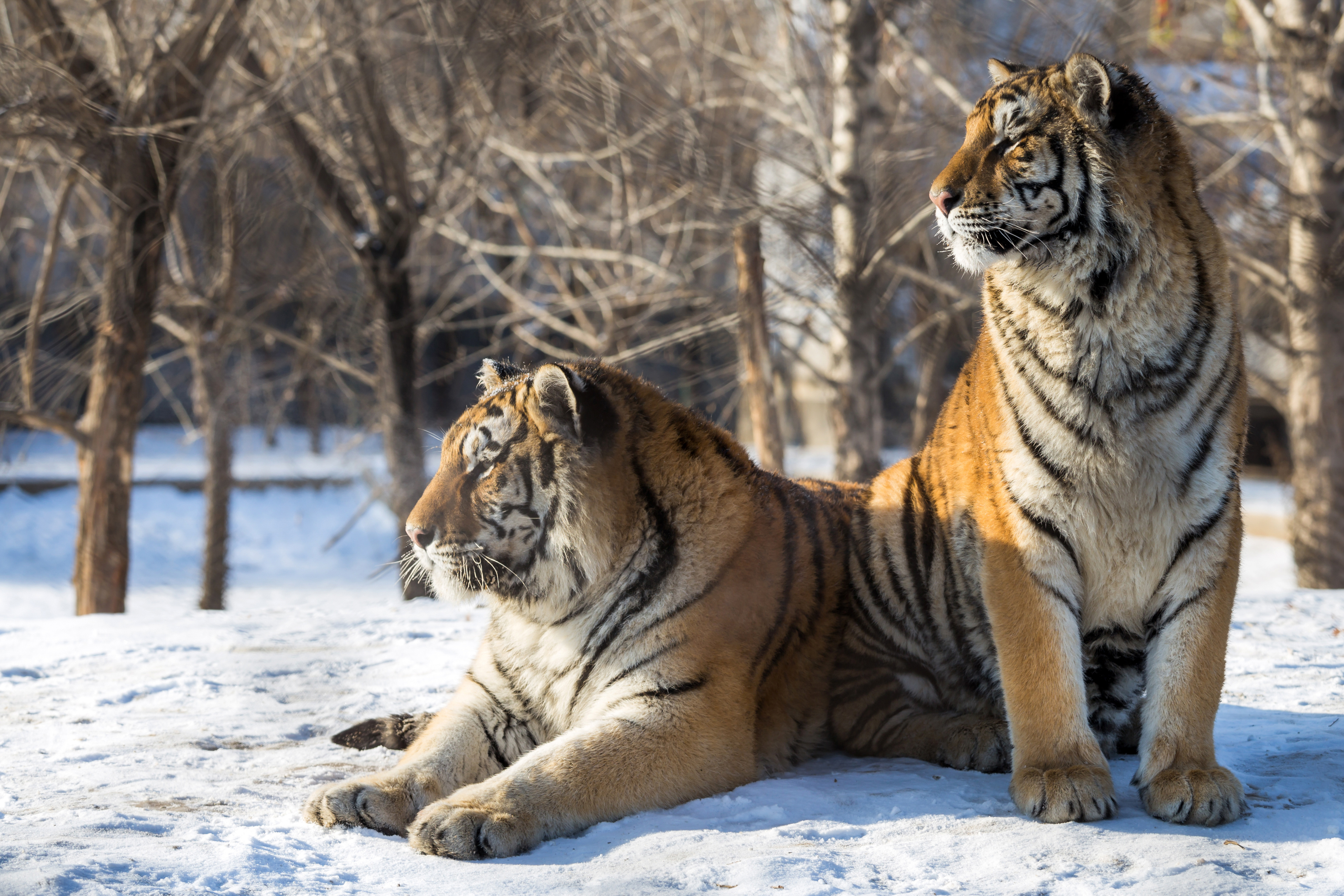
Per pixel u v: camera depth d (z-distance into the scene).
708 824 4.84
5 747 6.30
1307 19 15.52
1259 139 17.58
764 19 20.72
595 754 4.98
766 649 5.64
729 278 20.30
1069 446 4.98
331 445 36.09
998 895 3.96
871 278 14.68
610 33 15.80
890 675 6.22
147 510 29.38
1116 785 5.38
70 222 22.83
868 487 6.76
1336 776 5.34
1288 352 16.25
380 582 24.16
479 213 23.41
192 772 5.79
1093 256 4.92
